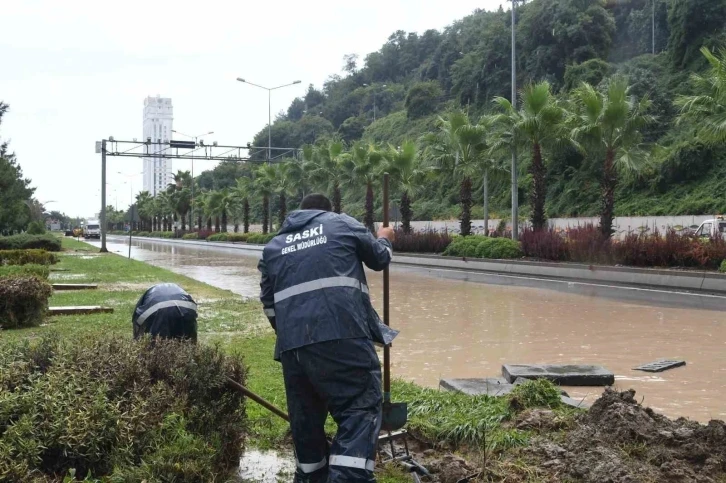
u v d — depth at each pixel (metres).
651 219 41.41
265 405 4.44
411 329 11.38
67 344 4.34
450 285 20.36
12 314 11.08
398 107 101.38
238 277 24.11
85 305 14.25
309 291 3.48
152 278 22.02
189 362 4.28
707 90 19.73
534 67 65.44
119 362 4.05
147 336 4.55
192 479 3.61
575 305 14.91
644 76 52.84
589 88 24.39
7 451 3.28
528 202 54.28
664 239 21.80
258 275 25.14
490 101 70.19
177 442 3.72
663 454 4.20
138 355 4.24
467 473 4.20
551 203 51.69
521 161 57.53
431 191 65.38
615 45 68.38
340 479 3.23
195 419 4.12
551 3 65.88
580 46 61.75
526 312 13.66
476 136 32.84
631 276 20.31
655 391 6.96
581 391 6.95
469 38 93.06
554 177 53.34
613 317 12.85
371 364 3.48
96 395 3.73
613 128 23.98
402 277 23.77
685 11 53.53
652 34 65.56
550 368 7.57
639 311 13.78
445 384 6.88
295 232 3.74
